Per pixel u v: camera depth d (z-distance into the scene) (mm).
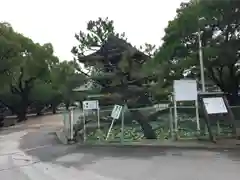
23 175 7945
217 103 10492
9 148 13031
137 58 19672
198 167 7488
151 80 20109
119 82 19188
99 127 14047
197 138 10625
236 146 9320
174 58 19641
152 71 19125
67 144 12750
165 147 10000
